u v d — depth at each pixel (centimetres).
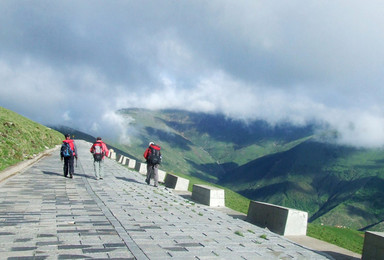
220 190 1664
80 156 4075
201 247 826
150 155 2062
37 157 3084
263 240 980
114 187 1814
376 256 815
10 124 3194
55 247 740
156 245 805
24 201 1249
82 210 1148
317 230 1925
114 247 763
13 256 671
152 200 1499
